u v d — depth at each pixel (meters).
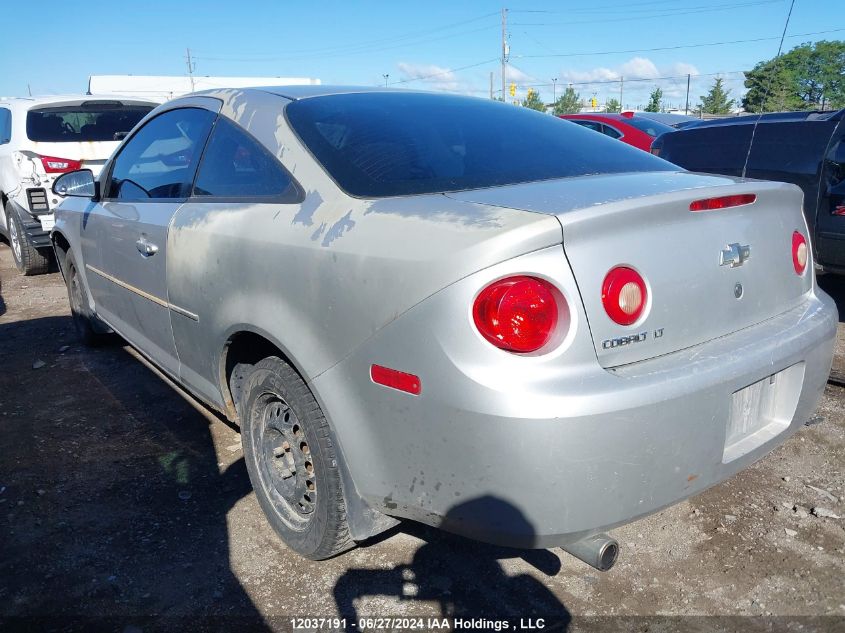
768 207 2.32
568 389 1.73
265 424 2.61
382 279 1.91
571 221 1.78
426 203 2.05
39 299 6.64
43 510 2.88
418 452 1.90
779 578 2.40
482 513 1.83
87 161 7.14
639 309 1.88
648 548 2.58
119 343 5.08
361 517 2.20
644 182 2.26
